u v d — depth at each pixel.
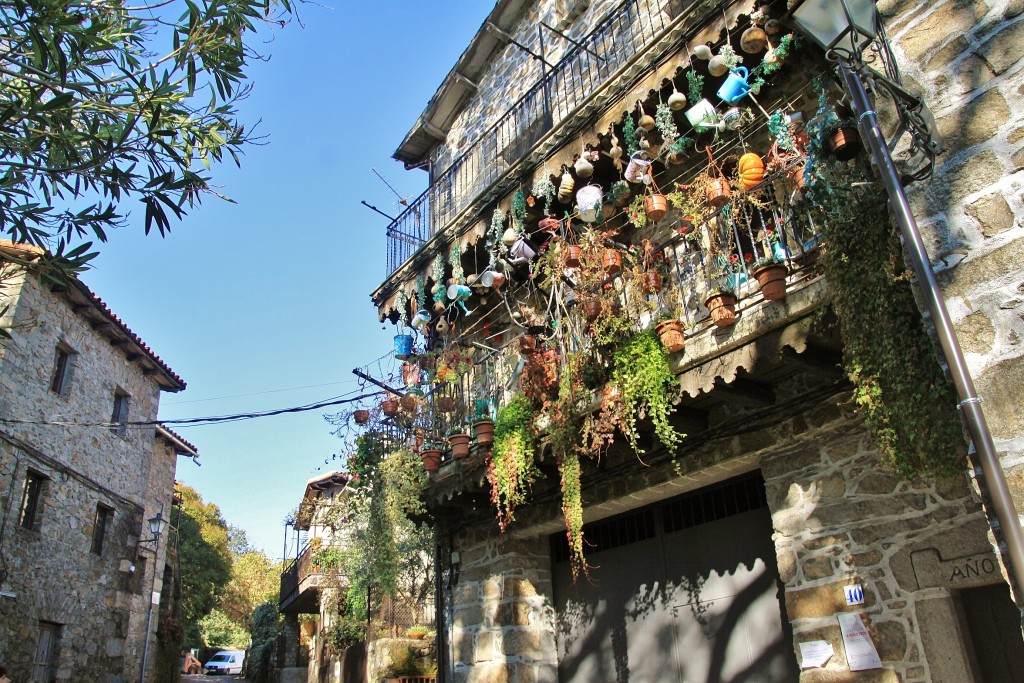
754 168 6.02
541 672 7.94
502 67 11.34
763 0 6.23
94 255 5.21
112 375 17.00
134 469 17.73
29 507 13.77
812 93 6.67
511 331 9.55
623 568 7.74
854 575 5.33
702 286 6.98
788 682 6.02
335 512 15.01
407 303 10.05
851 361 4.57
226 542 37.72
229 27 5.23
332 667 19.41
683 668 6.86
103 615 15.91
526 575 8.35
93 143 4.93
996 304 3.52
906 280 4.23
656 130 7.64
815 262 5.27
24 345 13.65
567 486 6.60
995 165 3.68
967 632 4.82
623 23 8.95
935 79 4.03
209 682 28.06
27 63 4.91
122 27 5.18
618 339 6.44
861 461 5.54
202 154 5.48
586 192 7.45
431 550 12.80
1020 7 3.79
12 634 12.74
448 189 10.60
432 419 8.84
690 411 6.58
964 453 3.92
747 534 6.65
